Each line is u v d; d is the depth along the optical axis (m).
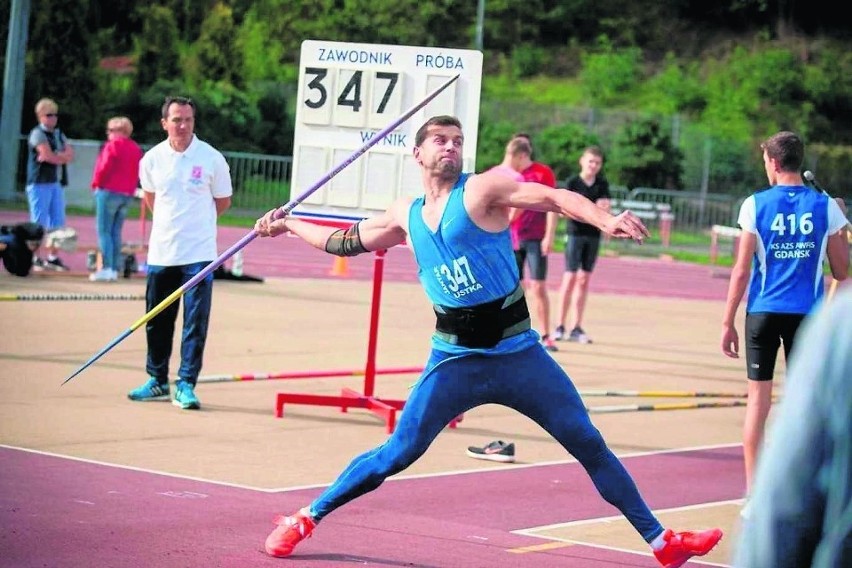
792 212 14.30
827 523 4.81
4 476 13.84
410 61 17.98
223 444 16.36
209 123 73.81
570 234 28.88
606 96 90.00
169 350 18.91
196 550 11.48
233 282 36.16
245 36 87.00
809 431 4.82
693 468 16.92
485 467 16.20
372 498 14.20
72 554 11.06
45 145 33.06
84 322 26.00
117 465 14.77
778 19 99.81
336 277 40.62
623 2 99.75
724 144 82.44
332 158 18.33
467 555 11.91
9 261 32.34
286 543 11.45
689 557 11.27
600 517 13.82
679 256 65.50
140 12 82.81
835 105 92.31
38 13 67.25
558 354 27.00
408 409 11.33
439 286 11.12
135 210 62.34
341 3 93.75
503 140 79.44
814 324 4.96
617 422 20.05
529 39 96.75
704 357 28.06
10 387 19.11
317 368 22.73
